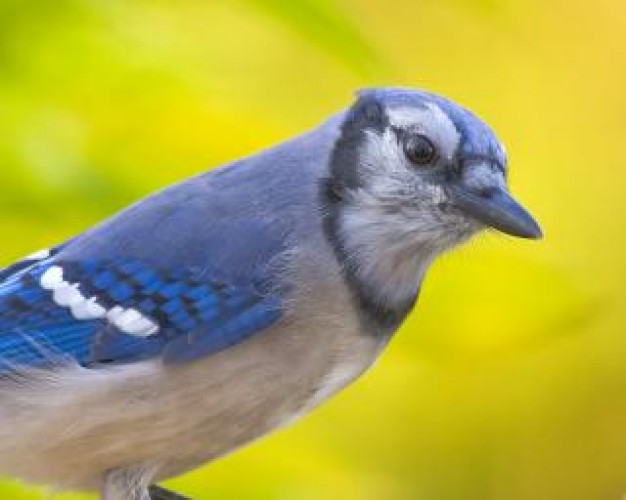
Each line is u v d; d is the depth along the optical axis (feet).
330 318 9.27
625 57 9.98
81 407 9.26
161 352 9.28
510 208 9.28
